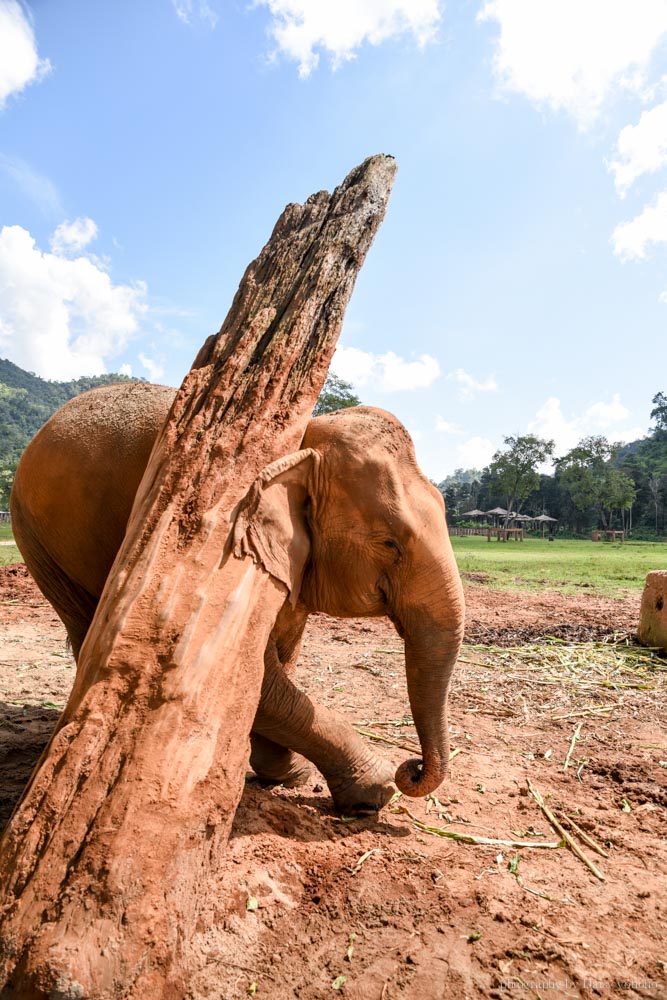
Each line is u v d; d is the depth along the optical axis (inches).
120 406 155.3
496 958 94.2
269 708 126.8
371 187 153.9
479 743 196.2
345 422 133.6
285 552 115.6
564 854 128.4
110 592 100.0
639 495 3794.3
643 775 173.3
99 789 80.6
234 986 84.7
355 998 84.9
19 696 218.1
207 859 85.4
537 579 757.3
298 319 129.8
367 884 110.3
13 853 77.0
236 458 113.2
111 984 69.2
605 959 95.5
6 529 1588.3
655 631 343.9
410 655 136.3
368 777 140.3
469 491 4901.6
